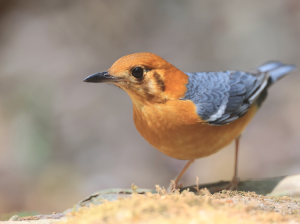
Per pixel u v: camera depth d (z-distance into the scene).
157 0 19.94
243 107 7.72
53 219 4.59
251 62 17.45
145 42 18.78
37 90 16.70
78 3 20.48
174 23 19.39
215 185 7.70
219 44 18.30
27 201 13.00
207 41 18.47
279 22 18.53
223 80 7.69
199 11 19.67
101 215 3.72
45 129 15.46
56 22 19.91
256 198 4.91
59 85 17.09
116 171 14.35
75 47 18.83
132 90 6.29
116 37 19.09
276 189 7.28
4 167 14.22
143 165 14.55
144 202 3.91
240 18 19.00
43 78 17.36
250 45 17.98
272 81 9.41
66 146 15.19
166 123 6.46
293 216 4.00
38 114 15.92
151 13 19.70
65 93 16.86
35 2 21.11
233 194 5.05
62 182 13.69
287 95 16.45
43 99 16.45
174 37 18.80
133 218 3.56
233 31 18.64
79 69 17.77
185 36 18.78
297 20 18.45
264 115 16.02
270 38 18.05
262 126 15.46
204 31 18.89
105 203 4.17
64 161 14.65
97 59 18.23
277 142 14.64
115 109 16.53
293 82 16.94
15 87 16.91
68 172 14.13
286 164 13.65
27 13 20.73
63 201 13.05
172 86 6.42
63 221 4.18
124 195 6.41
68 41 19.12
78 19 19.81
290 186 7.25
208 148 6.97
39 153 14.74
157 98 6.34
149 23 19.45
